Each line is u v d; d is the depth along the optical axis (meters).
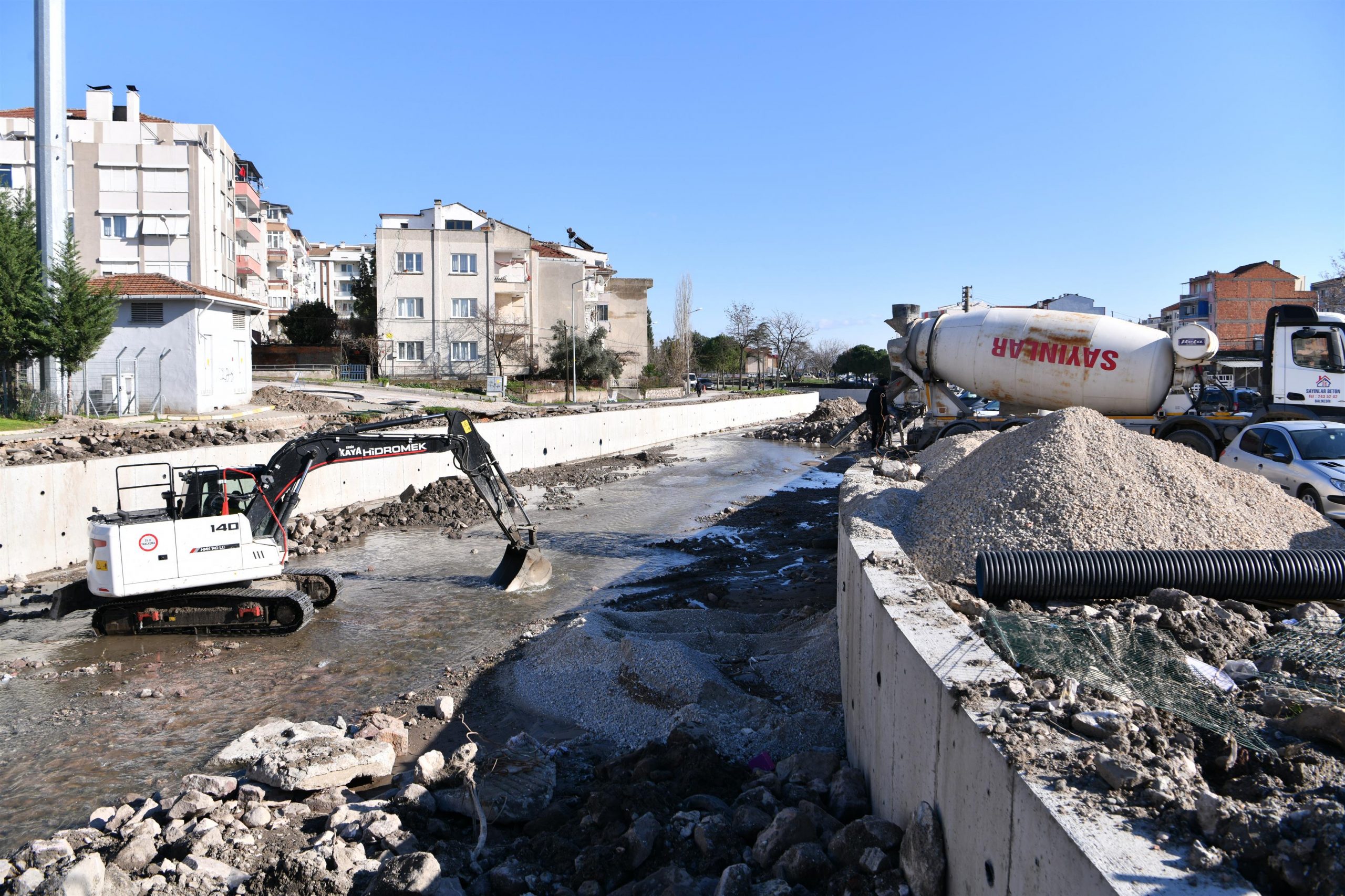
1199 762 3.76
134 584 10.88
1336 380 16.84
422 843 5.63
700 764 6.20
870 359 103.31
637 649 8.62
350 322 64.38
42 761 7.61
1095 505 7.69
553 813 5.86
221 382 34.28
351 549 16.64
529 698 8.84
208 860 5.21
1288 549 7.35
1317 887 2.67
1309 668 5.17
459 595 13.21
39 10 24.66
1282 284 68.38
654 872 4.75
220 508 11.77
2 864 5.34
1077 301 33.19
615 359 66.00
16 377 25.58
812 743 6.67
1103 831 2.78
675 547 16.41
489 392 51.03
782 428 45.84
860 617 5.88
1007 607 6.36
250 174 67.44
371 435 12.90
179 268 46.72
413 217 64.25
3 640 11.26
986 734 3.41
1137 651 5.01
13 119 47.88
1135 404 19.45
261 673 9.89
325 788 6.51
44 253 25.31
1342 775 3.57
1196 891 2.46
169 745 7.93
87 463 15.16
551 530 18.38
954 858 3.69
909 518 9.16
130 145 45.94
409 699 8.96
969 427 21.12
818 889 4.25
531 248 64.94
